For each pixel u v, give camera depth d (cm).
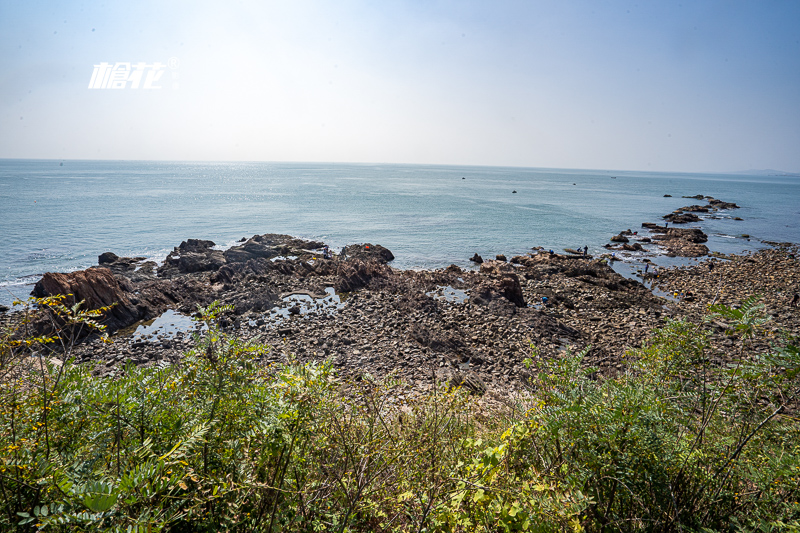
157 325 2308
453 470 346
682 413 337
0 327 308
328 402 328
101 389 293
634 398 309
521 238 5516
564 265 3800
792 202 12094
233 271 3231
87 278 2252
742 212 8956
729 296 2981
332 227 6012
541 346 2089
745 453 326
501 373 1816
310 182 16562
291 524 279
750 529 280
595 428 313
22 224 5416
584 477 294
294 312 2514
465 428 490
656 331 397
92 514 188
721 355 352
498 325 2356
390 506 322
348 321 2408
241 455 279
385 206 8569
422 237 5450
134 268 3538
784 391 291
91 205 7556
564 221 7044
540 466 353
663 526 288
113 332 2150
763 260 4297
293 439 289
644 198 12512
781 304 2691
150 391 308
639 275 3778
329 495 304
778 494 284
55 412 285
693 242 5269
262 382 327
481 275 3550
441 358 1948
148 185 13100
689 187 19975
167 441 273
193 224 5934
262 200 9281
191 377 317
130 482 197
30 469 236
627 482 287
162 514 207
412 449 368
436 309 2619
